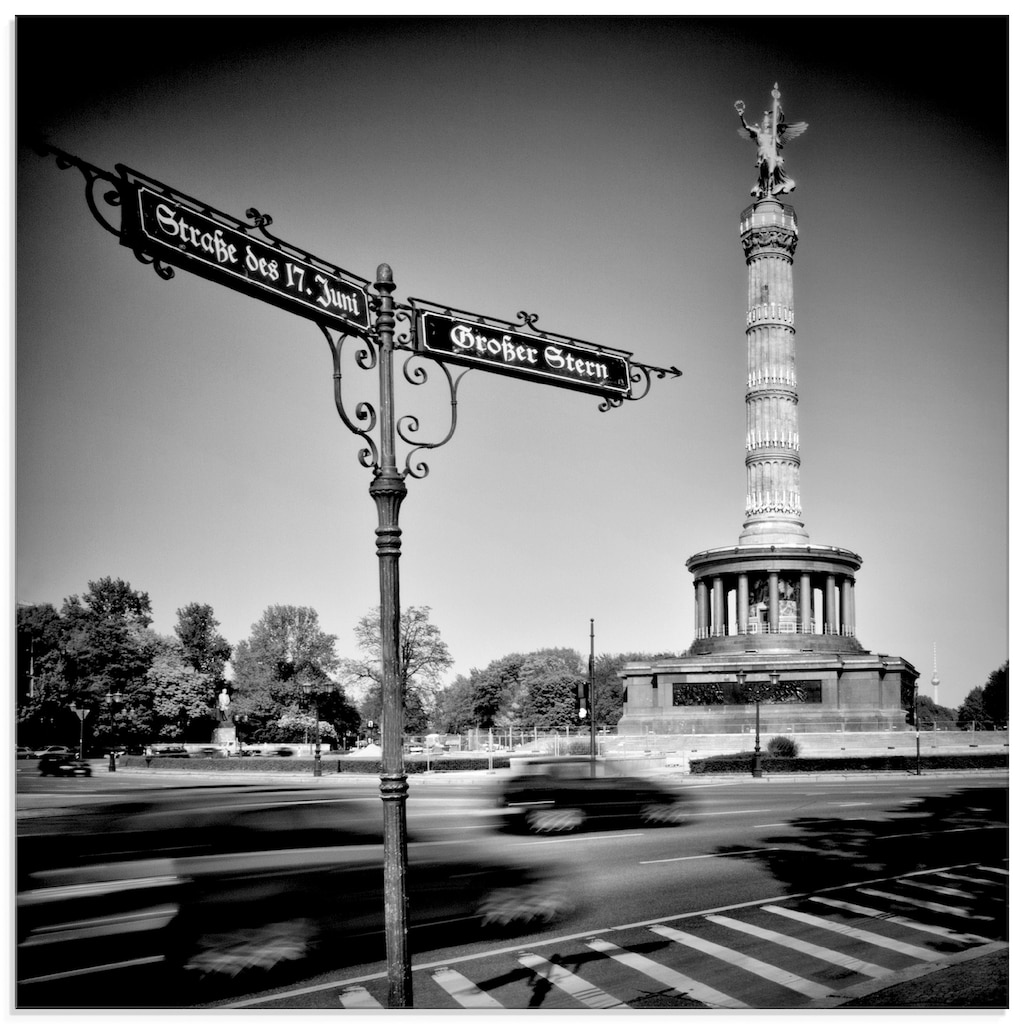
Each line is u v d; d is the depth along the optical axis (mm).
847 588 83312
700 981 13383
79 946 14820
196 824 31000
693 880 20406
